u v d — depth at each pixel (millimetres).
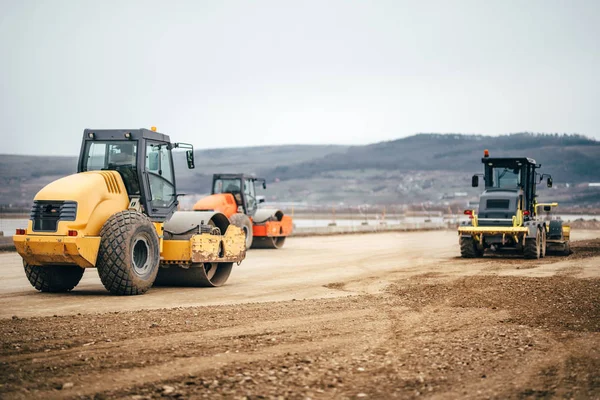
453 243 31953
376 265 19938
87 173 13227
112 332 8703
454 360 7363
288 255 24000
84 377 6441
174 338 8383
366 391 6141
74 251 12219
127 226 12727
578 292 13023
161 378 6445
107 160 13789
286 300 12398
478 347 8039
